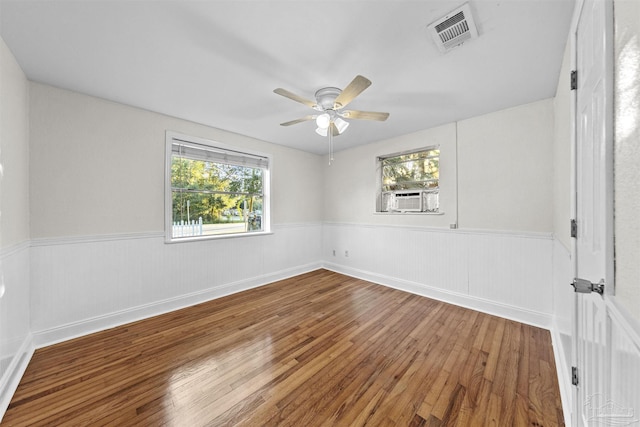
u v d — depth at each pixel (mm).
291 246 4215
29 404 1442
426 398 1486
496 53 1675
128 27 1449
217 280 3250
